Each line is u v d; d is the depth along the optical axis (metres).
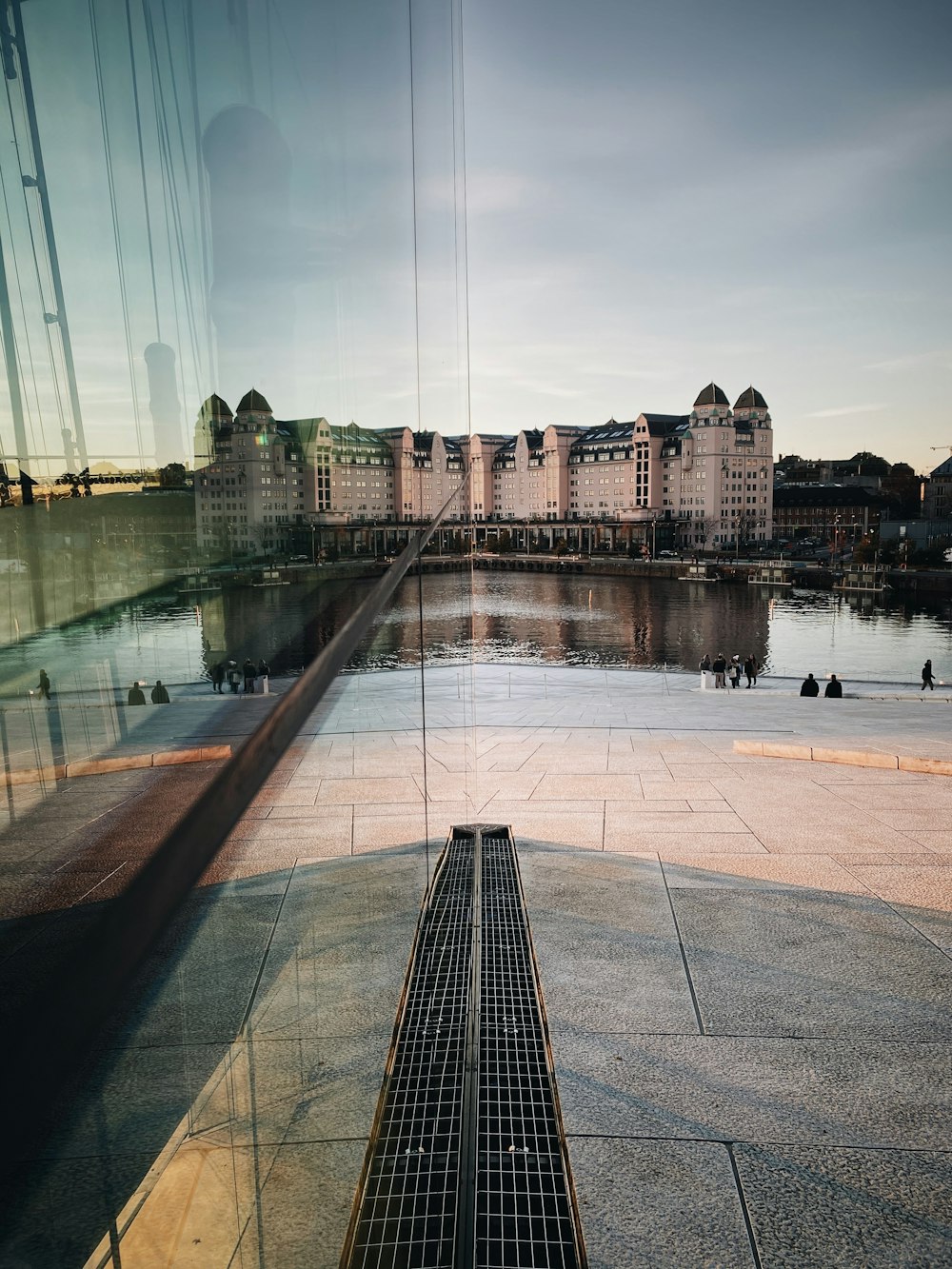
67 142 0.95
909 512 188.25
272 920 1.58
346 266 2.19
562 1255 2.35
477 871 4.57
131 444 1.07
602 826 7.61
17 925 0.77
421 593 3.16
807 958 4.75
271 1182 1.52
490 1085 3.14
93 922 0.83
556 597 123.00
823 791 9.20
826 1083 3.56
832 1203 2.88
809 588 125.38
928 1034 3.96
